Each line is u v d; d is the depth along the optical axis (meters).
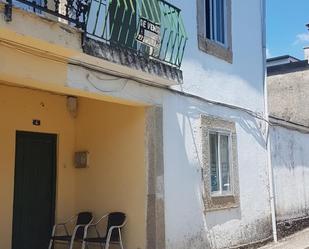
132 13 7.34
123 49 6.67
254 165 10.63
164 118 7.91
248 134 10.53
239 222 9.75
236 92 10.22
